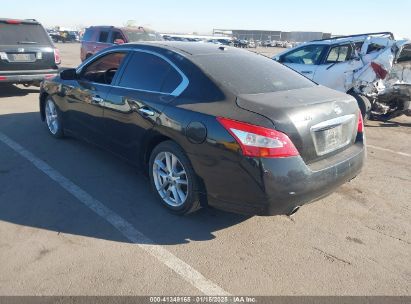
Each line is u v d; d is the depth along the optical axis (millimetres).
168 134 3492
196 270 2906
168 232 3410
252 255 3131
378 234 3531
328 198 4254
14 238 3211
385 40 7230
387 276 2930
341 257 3152
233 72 3615
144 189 4230
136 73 4133
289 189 2977
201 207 3520
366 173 5090
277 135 2914
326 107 3309
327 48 8234
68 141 5770
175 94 3602
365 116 7211
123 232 3375
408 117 8844
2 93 9664
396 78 7539
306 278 2871
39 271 2805
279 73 3977
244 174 2979
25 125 6613
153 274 2838
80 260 2957
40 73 8828
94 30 14328
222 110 3141
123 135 4191
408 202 4230
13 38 8461
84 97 4789
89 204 3850
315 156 3203
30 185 4223
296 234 3477
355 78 7352
